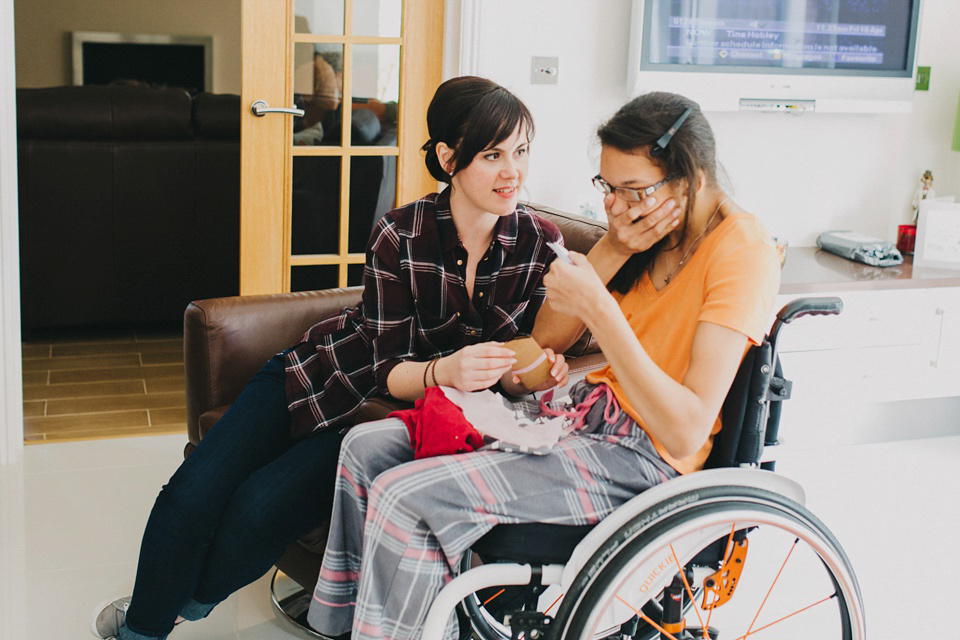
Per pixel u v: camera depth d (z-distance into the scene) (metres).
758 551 2.59
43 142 3.91
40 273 4.03
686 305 1.59
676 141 1.53
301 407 2.05
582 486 1.58
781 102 3.40
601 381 1.71
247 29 3.18
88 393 3.59
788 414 3.26
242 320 2.37
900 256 3.37
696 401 1.49
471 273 1.95
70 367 3.85
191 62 7.29
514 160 1.81
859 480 3.10
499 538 1.59
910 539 2.70
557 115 3.38
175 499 1.91
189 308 2.36
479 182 1.80
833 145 3.63
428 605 1.57
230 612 2.28
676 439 1.50
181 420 3.38
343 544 1.72
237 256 4.27
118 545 2.53
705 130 1.57
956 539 2.71
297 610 2.28
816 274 3.16
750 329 1.50
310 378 2.08
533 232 1.95
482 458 1.58
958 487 3.07
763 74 3.37
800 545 2.63
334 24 3.27
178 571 1.90
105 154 3.98
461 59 3.28
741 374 1.58
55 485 2.85
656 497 1.52
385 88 3.37
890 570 2.52
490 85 1.80
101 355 4.01
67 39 7.11
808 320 3.06
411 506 1.53
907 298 3.13
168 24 7.22
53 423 3.30
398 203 3.46
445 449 1.62
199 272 4.23
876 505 2.91
